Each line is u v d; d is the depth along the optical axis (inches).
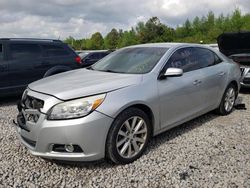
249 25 2448.3
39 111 131.3
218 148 159.5
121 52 196.4
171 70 155.0
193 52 192.2
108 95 134.3
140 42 3127.5
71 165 141.3
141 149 148.3
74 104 127.5
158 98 153.9
